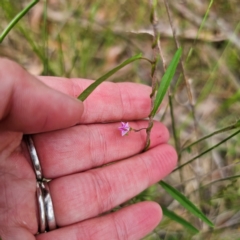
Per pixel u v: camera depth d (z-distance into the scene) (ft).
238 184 0.45
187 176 0.48
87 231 0.35
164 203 0.47
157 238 0.45
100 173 0.36
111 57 0.55
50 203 0.34
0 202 0.32
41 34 0.55
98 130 0.37
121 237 0.36
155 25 0.26
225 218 0.46
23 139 0.34
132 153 0.38
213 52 0.54
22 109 0.29
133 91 0.38
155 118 0.51
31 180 0.34
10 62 0.28
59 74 0.52
